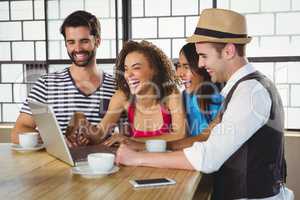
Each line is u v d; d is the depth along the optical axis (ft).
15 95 12.46
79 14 8.63
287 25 10.72
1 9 12.35
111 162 4.86
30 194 4.08
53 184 4.45
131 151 5.43
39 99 8.70
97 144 7.38
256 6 10.88
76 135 7.47
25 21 12.25
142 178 4.69
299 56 10.68
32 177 4.74
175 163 5.13
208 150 5.04
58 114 8.72
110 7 11.62
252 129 5.13
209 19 5.49
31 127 7.98
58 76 8.84
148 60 8.66
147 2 11.51
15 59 12.41
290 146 10.38
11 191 4.19
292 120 10.96
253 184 5.47
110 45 11.70
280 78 10.88
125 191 4.18
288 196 6.07
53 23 12.02
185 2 11.31
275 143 5.53
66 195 4.04
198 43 5.65
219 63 5.56
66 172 4.98
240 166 5.52
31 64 12.32
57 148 5.50
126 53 8.81
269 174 5.50
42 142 6.72
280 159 5.71
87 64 8.63
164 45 11.55
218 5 11.09
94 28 8.66
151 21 11.55
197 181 4.66
